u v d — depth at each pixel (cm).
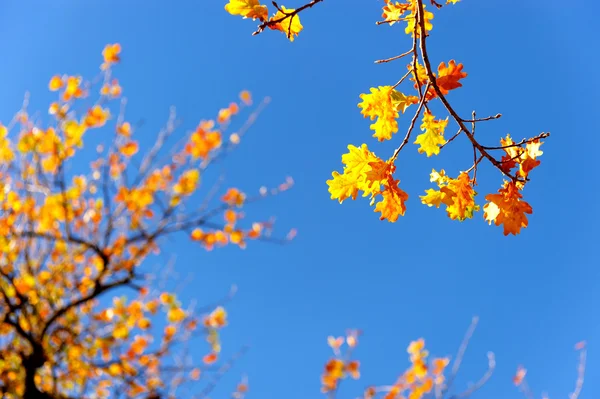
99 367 595
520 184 281
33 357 503
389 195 287
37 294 583
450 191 289
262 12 254
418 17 279
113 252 618
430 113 292
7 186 636
